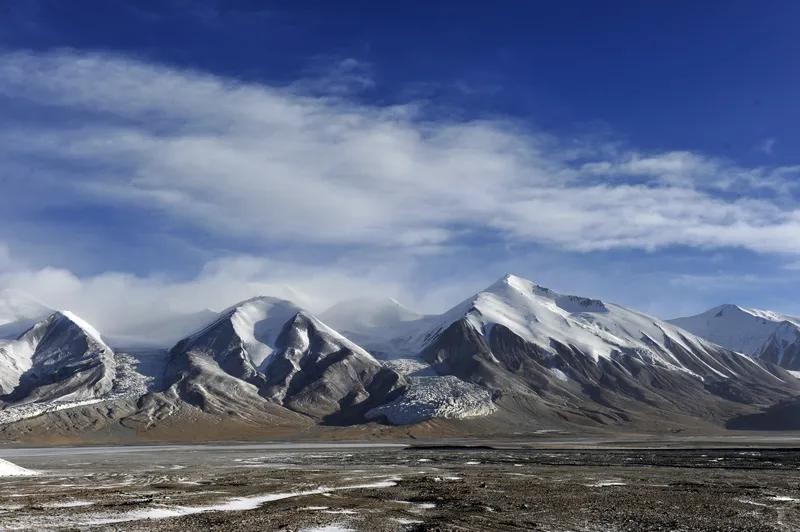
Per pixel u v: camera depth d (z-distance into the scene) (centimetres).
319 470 10956
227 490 7750
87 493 7331
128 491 7581
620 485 8294
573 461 13050
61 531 4816
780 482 8569
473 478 9269
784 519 5638
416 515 5822
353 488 7988
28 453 18975
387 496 7169
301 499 6906
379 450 18512
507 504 6519
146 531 4828
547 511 6069
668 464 11975
